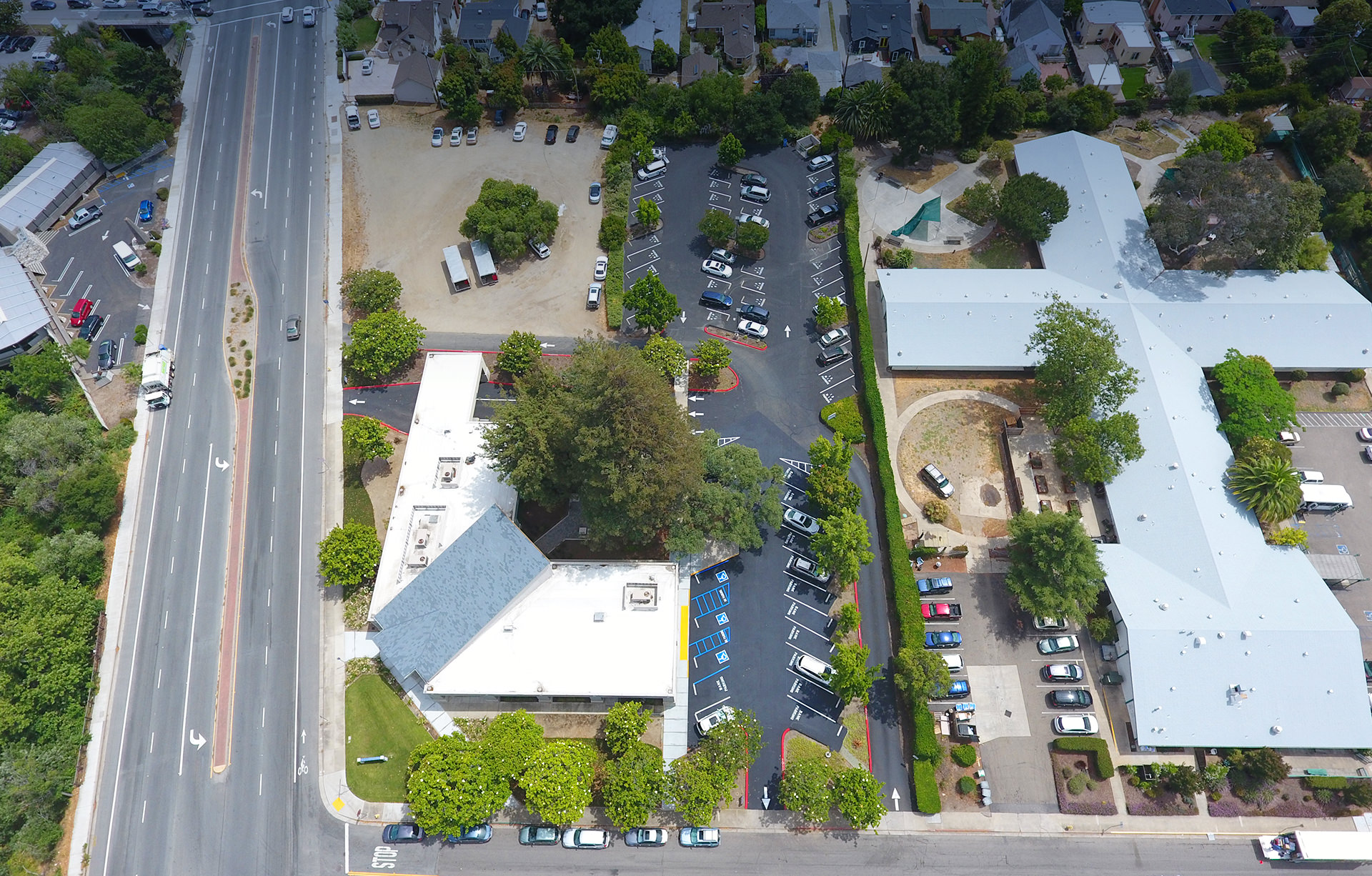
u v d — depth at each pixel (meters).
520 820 86.00
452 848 84.88
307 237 132.50
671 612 91.94
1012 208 121.88
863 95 135.88
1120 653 92.50
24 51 158.00
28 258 126.06
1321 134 132.25
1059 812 86.00
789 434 110.69
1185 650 89.25
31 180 132.00
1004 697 91.94
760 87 143.00
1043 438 108.75
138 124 137.75
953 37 156.75
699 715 90.69
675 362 110.38
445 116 149.25
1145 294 116.50
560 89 151.12
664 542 100.06
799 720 90.94
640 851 84.50
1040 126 143.75
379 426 106.38
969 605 97.62
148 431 112.88
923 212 128.38
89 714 92.31
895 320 115.19
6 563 91.56
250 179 140.00
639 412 86.38
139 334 120.00
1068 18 160.00
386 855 84.69
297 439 112.12
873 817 80.19
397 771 88.81
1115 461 100.69
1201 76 145.25
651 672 88.31
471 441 104.75
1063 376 102.81
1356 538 102.00
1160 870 83.25
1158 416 105.31
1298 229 115.56
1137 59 151.00
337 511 106.06
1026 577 93.00
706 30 154.75
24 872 82.56
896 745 89.62
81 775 89.19
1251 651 88.81
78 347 116.12
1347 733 85.94
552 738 90.12
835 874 83.06
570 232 132.50
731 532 94.38
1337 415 111.19
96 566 100.00
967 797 86.81
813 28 154.62
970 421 111.25
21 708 86.62
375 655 95.69
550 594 93.56
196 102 150.88
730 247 129.62
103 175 140.75
